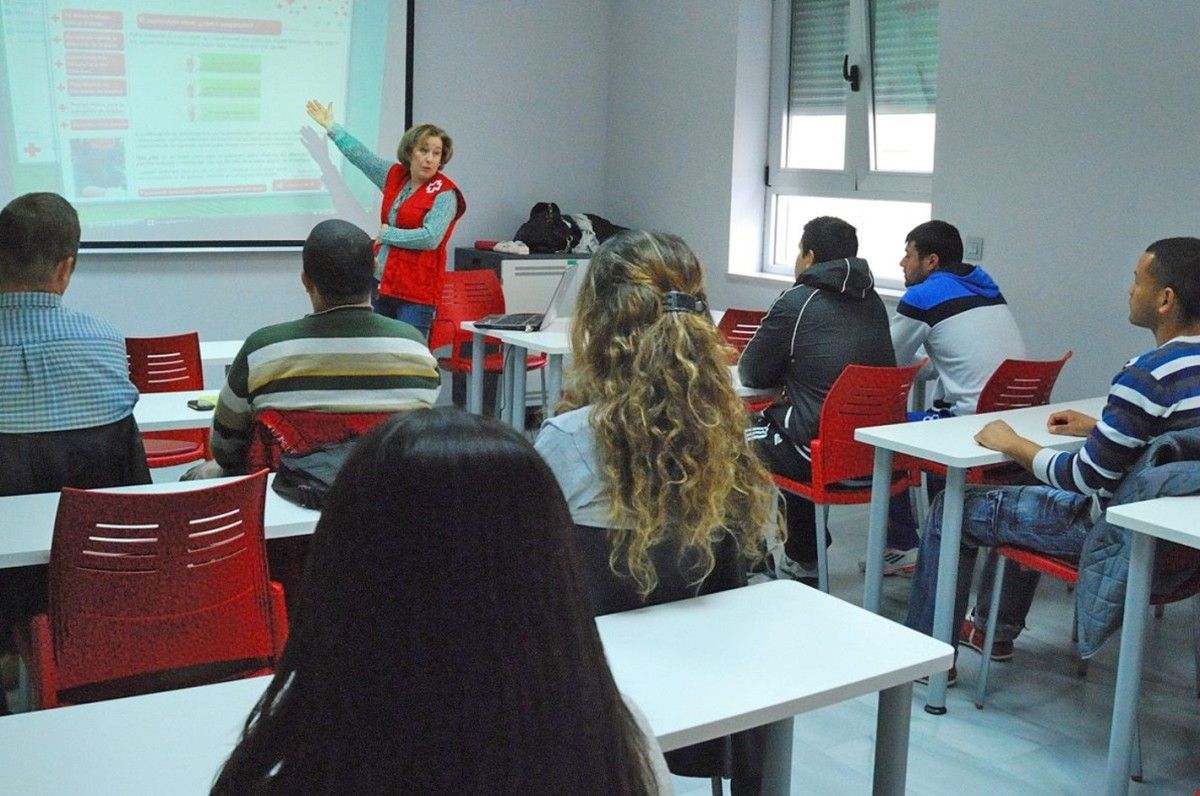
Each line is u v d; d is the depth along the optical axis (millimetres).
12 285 2416
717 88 6367
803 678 1577
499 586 681
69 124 5727
